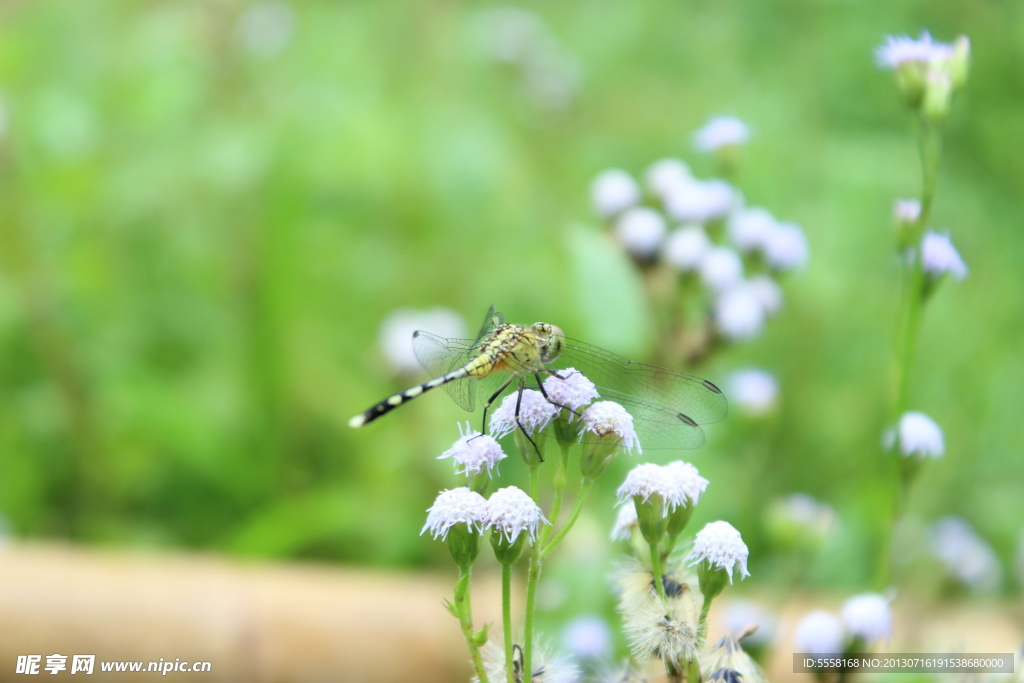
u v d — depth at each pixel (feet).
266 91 2.13
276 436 1.82
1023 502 1.77
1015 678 1.43
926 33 1.47
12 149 1.86
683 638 1.33
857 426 1.81
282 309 1.90
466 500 1.32
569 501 1.66
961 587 1.67
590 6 2.87
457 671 1.55
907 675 1.47
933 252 1.47
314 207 2.06
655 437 1.41
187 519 1.79
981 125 2.24
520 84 2.34
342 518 1.73
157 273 1.96
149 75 2.10
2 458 1.79
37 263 1.89
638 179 2.29
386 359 1.73
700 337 1.61
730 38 2.51
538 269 1.97
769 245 1.62
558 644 1.48
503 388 1.46
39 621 1.53
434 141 2.04
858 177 2.01
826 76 2.23
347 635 1.56
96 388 1.82
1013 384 1.83
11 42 2.11
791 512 1.58
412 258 2.02
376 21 2.45
